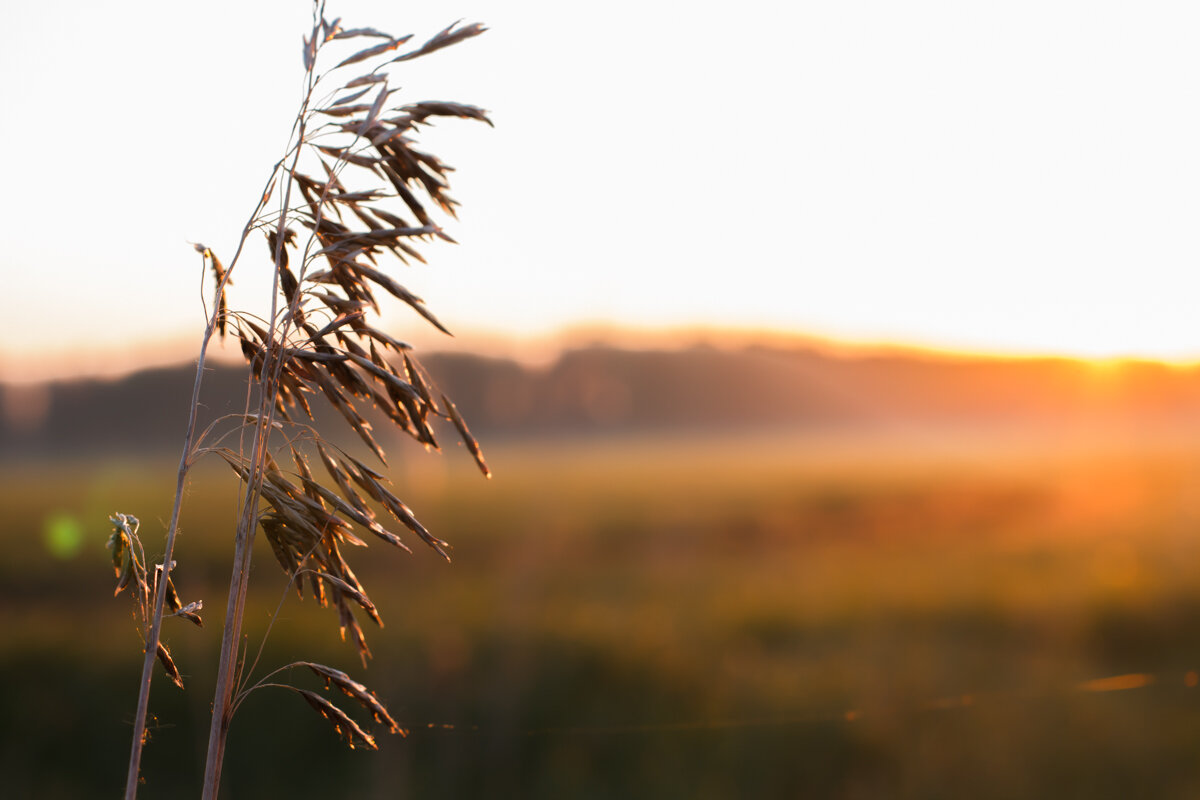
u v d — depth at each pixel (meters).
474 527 17.73
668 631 7.65
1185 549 12.70
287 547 1.01
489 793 4.48
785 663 6.79
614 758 4.85
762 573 12.86
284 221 0.97
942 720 5.31
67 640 6.61
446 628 6.29
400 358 0.99
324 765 4.77
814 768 4.75
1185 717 5.30
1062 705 5.57
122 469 39.34
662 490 33.12
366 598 1.01
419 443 0.98
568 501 25.84
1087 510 22.39
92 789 4.71
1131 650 7.25
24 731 5.11
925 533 19.52
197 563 8.58
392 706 4.98
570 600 9.12
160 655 0.96
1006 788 4.46
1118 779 4.54
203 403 0.97
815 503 27.28
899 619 8.67
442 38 0.97
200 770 4.87
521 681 5.45
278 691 5.18
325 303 0.97
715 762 4.83
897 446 78.81
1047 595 9.17
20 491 30.92
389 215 0.98
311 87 0.98
